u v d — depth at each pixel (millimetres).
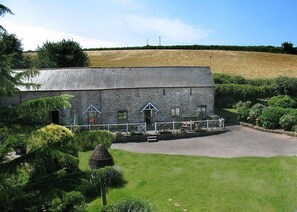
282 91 49125
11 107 7559
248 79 57625
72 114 36750
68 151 7941
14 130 7676
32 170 8438
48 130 19297
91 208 17812
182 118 38438
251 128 36781
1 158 7762
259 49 93188
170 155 27000
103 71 38656
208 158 25828
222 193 19312
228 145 29797
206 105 39000
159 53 90938
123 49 99875
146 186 20719
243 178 21406
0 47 7012
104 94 36812
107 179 17812
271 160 24703
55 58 62406
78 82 37094
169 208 17703
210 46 95250
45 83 36938
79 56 64250
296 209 17125
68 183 7719
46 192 7391
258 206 17578
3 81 6875
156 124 35750
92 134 7781
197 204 18094
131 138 32375
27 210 7496
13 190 7066
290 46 92438
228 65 78062
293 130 33094
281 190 19375
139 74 38719
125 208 13500
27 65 62594
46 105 7348
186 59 83875
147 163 25094
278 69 75188
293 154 26016
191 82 38531
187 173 22703
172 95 38031
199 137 33344
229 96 49688
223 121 35844
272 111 35406
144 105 37531
